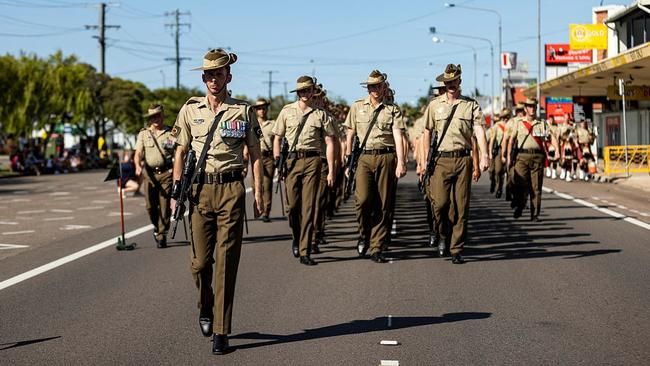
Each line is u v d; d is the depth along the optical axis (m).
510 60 60.03
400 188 24.50
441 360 5.95
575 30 40.78
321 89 12.09
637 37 37.03
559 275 9.21
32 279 9.64
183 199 6.43
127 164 12.15
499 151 19.70
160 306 7.93
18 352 6.34
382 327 6.93
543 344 6.35
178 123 6.51
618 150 27.95
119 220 17.09
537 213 14.47
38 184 34.19
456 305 7.73
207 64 6.29
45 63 55.53
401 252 11.10
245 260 10.59
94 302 8.19
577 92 42.19
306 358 6.05
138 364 5.97
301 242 10.22
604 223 14.23
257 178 6.54
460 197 10.02
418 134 12.09
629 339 6.48
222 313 6.23
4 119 52.34
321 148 10.52
